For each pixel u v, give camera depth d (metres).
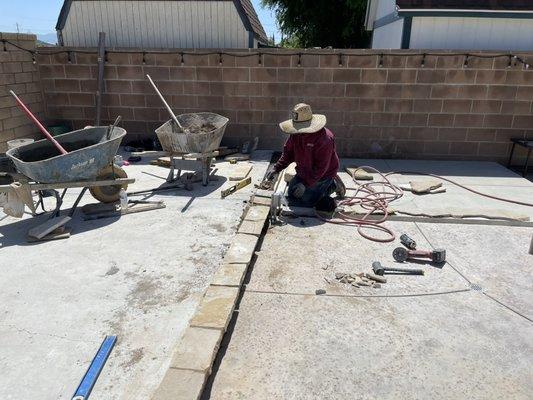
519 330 3.02
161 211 5.04
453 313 3.20
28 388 2.46
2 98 6.71
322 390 2.48
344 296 3.40
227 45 8.58
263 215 4.58
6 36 6.73
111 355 2.71
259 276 3.68
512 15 6.88
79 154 4.45
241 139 7.89
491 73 6.99
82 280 3.56
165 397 2.24
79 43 8.75
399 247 4.10
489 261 3.99
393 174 6.75
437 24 7.16
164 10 8.45
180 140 5.72
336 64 7.22
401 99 7.31
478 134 7.38
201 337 2.68
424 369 2.64
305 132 4.49
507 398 2.43
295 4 20.11
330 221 4.82
